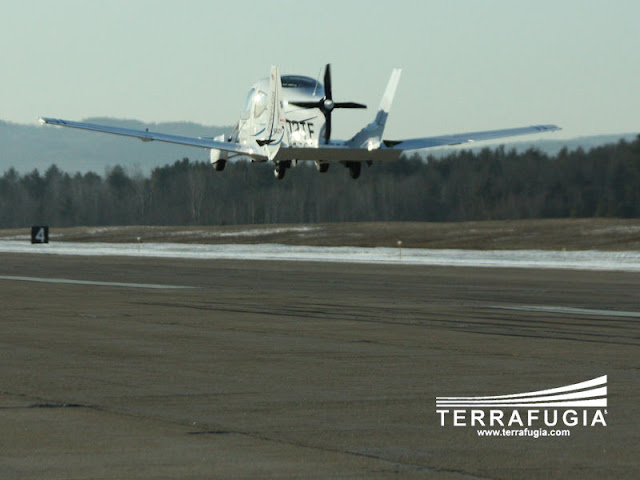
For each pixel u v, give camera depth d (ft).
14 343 154.92
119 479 70.69
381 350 146.20
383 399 104.22
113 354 141.49
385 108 389.80
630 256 540.11
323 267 419.33
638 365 130.41
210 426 89.56
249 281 321.52
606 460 77.00
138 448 80.28
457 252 619.26
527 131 422.82
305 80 406.00
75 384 113.91
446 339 161.17
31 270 396.16
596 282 312.71
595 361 134.31
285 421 92.12
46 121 389.80
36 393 107.45
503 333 169.78
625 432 87.56
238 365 130.31
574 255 558.15
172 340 159.53
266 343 155.22
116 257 537.24
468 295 258.98
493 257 535.60
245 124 442.50
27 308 220.84
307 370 125.80
